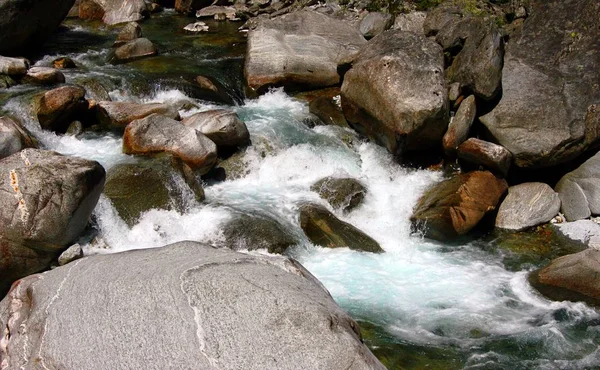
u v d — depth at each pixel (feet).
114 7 58.08
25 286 16.83
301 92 42.39
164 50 48.65
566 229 30.40
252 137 35.40
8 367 14.38
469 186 31.30
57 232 24.00
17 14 42.88
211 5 62.64
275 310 14.51
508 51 35.14
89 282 15.94
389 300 25.55
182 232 28.25
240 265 16.42
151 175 29.81
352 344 13.93
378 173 34.37
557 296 25.72
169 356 13.57
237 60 47.19
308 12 47.11
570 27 35.01
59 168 24.48
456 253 29.35
